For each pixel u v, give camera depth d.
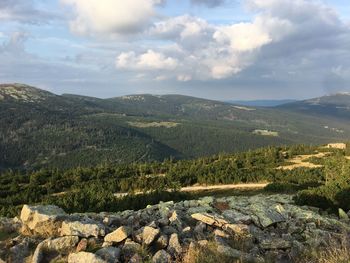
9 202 89.75
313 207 25.00
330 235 15.31
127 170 126.00
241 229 14.63
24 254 13.06
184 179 94.50
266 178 88.00
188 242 13.24
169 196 52.97
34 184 107.31
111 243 12.91
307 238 15.36
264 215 16.95
